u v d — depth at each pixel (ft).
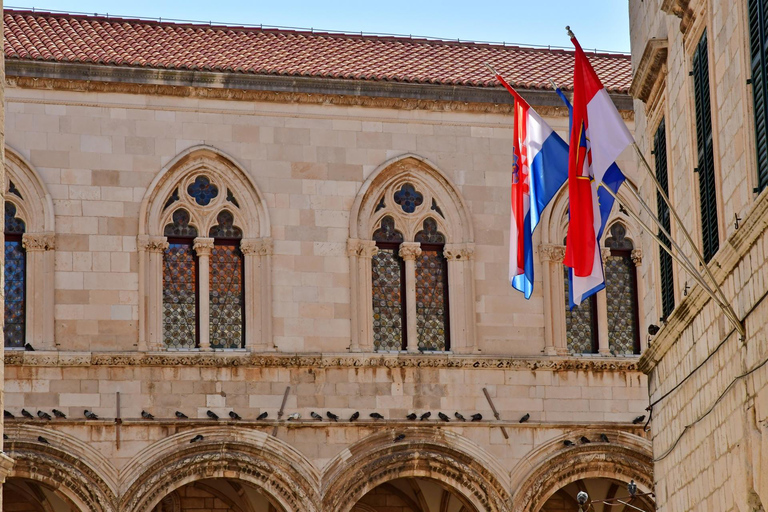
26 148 214.28
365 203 224.53
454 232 226.58
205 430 211.00
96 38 230.68
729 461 119.44
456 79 229.04
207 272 217.36
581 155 130.72
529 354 224.12
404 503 232.53
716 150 122.11
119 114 218.18
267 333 216.74
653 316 156.04
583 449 220.64
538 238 227.81
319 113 224.53
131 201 216.54
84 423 207.21
